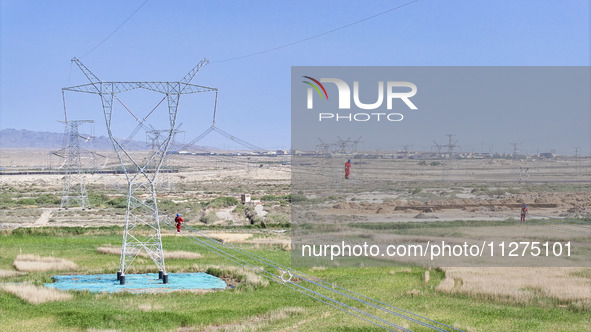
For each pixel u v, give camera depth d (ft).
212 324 132.26
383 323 130.11
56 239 265.34
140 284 171.53
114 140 181.06
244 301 151.43
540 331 125.08
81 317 132.16
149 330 125.29
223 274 188.44
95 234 285.02
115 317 132.05
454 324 128.67
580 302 146.61
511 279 173.06
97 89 178.19
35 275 181.57
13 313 135.33
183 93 185.16
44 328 125.29
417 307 144.97
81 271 190.80
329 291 162.50
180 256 219.00
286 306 145.38
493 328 126.62
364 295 157.79
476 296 154.61
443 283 167.84
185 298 154.20
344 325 128.06
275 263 204.03
